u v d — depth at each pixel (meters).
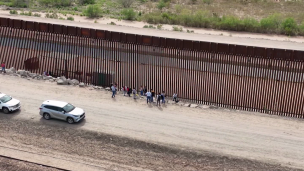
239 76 36.97
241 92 37.69
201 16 67.12
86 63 42.66
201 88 38.12
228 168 26.98
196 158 27.91
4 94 33.81
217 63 37.72
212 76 37.59
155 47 39.47
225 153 28.55
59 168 26.38
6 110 32.66
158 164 27.19
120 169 26.47
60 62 43.16
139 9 76.38
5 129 30.64
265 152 28.88
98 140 29.66
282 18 67.12
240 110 36.50
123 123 32.09
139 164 27.09
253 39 58.44
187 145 29.31
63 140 29.55
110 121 32.34
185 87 38.81
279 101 35.84
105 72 40.66
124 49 40.41
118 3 82.06
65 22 64.44
